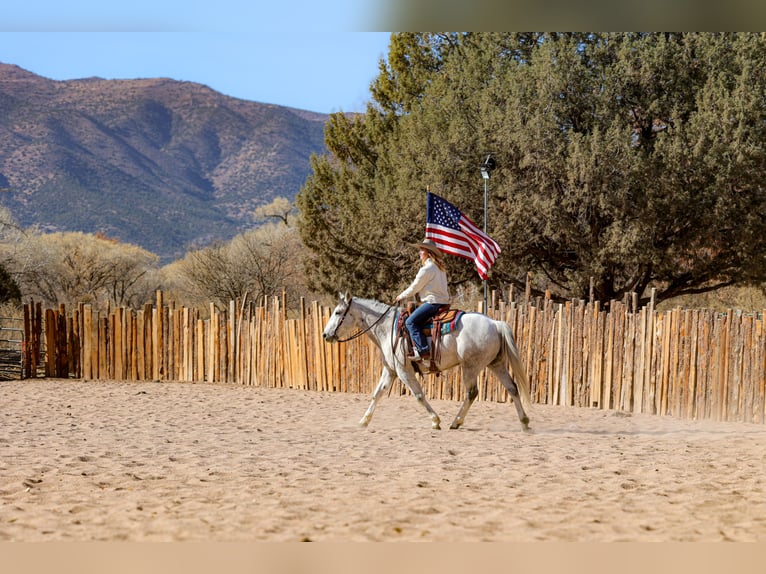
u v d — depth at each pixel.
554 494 9.09
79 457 11.70
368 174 41.97
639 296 33.47
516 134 31.16
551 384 19.12
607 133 30.33
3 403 19.50
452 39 41.53
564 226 30.92
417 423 16.03
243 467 10.92
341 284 39.97
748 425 15.78
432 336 14.49
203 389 22.88
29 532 7.58
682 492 9.20
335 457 11.77
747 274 31.17
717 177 29.52
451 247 16.38
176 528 7.67
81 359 26.00
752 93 29.75
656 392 17.45
